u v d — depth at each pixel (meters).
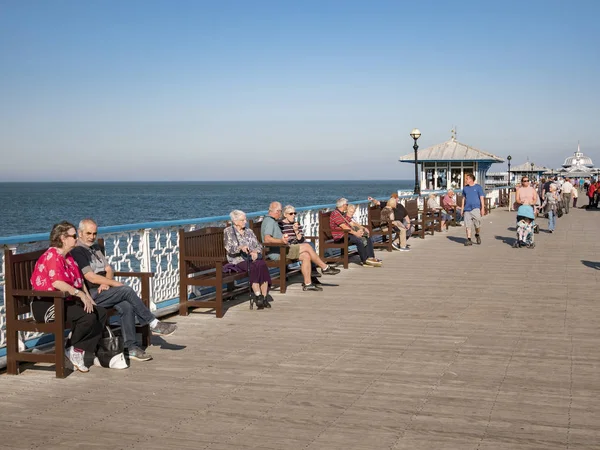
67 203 93.25
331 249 13.91
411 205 18.30
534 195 15.79
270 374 5.75
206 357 6.32
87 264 6.34
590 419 4.63
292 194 151.25
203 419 4.69
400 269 12.18
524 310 8.44
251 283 8.59
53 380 5.63
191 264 8.37
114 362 5.93
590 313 8.23
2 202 96.56
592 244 16.78
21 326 5.73
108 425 4.59
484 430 4.44
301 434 4.39
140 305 6.29
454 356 6.29
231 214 9.05
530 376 5.64
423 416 4.71
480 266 12.57
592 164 116.62
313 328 7.51
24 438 4.37
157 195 140.62
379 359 6.20
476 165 31.17
